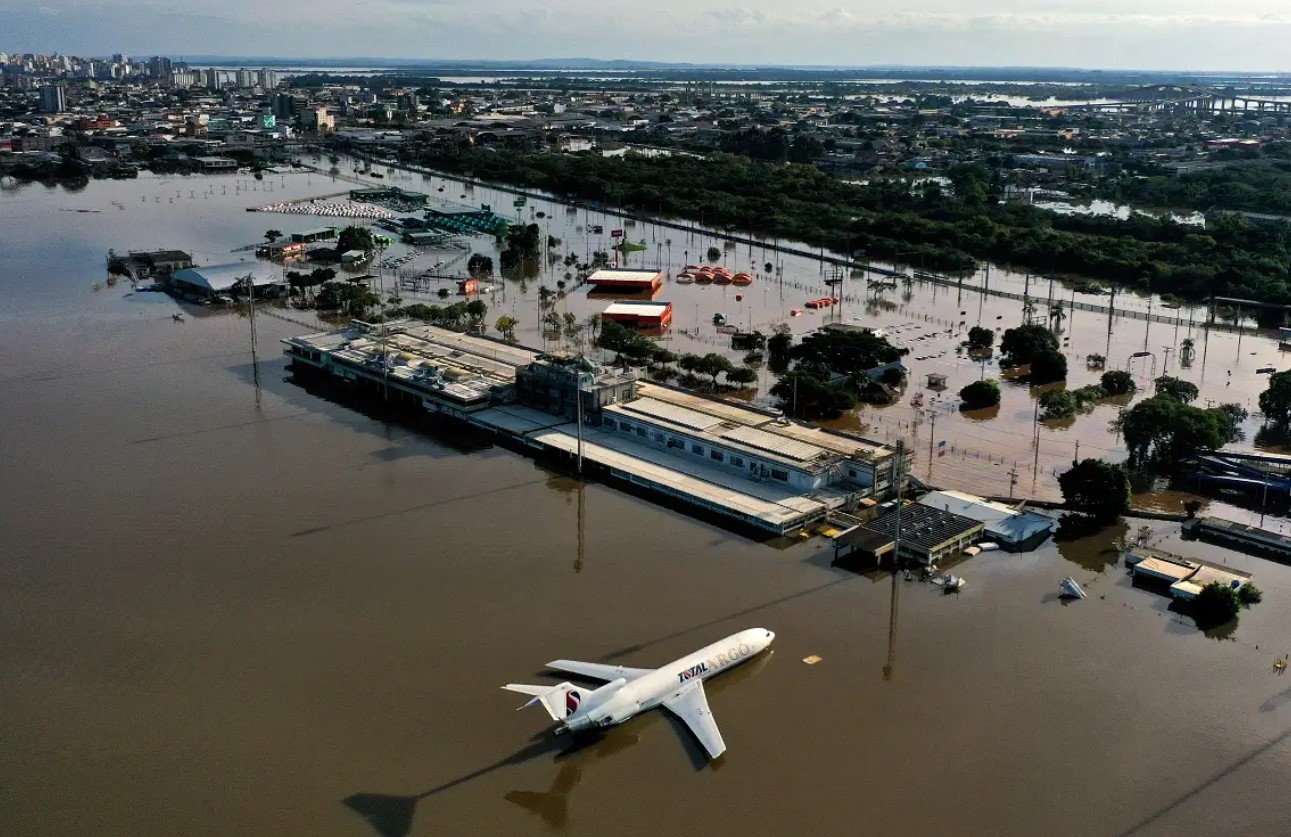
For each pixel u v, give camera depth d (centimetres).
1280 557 15512
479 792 10600
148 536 16175
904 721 11719
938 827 10088
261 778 10769
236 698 12100
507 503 17575
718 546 16012
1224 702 12019
